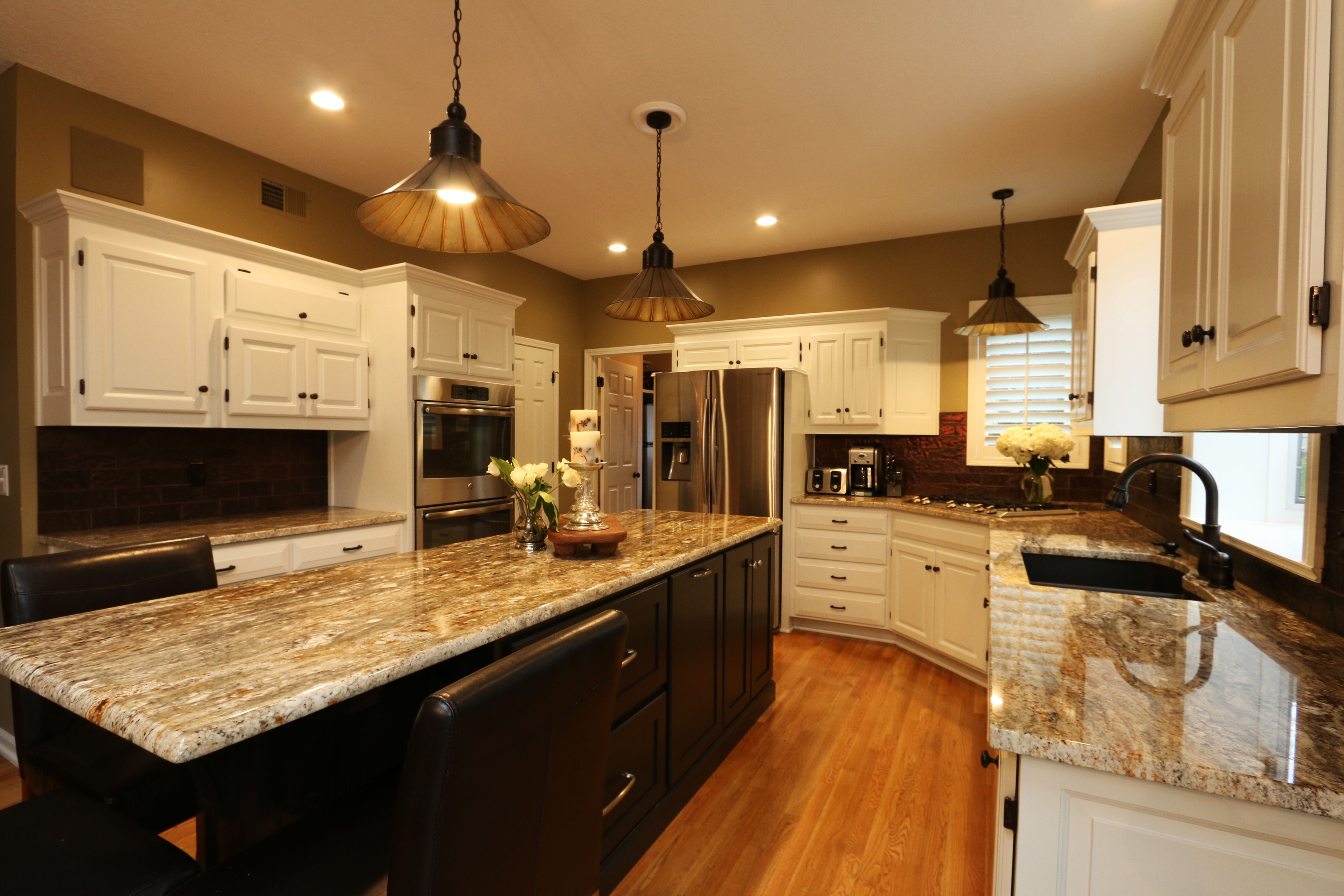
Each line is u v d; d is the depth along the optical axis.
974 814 2.09
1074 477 3.82
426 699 0.74
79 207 2.29
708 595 2.26
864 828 2.02
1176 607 1.49
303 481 3.41
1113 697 0.95
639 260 4.96
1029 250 3.99
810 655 3.62
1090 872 0.82
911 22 2.13
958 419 4.16
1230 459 1.93
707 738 2.27
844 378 4.19
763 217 3.96
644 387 6.90
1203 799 0.76
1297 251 0.76
